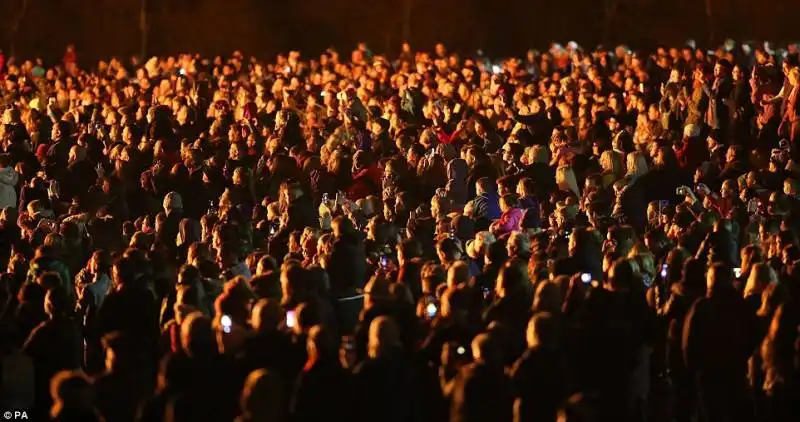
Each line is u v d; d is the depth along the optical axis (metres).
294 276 24.31
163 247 31.80
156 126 53.72
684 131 51.25
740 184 41.00
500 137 52.44
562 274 27.75
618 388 23.55
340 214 38.47
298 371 21.77
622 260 25.05
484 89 63.00
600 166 46.88
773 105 51.44
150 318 26.56
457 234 34.31
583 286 24.89
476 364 20.00
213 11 103.88
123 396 21.14
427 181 44.78
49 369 23.58
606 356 23.59
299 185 38.34
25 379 23.53
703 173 44.91
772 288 24.48
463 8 102.44
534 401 20.38
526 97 56.97
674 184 42.31
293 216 37.22
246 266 30.14
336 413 20.28
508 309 24.28
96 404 20.94
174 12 104.00
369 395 20.31
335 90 61.56
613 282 24.80
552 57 76.00
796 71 49.22
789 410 23.14
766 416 23.91
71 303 30.08
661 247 30.73
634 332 24.55
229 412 20.81
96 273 29.53
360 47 77.75
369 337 21.03
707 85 53.88
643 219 39.09
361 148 51.84
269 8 103.94
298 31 103.75
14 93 69.69
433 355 22.66
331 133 54.28
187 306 23.91
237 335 23.09
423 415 22.17
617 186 42.12
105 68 80.06
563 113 57.00
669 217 36.59
